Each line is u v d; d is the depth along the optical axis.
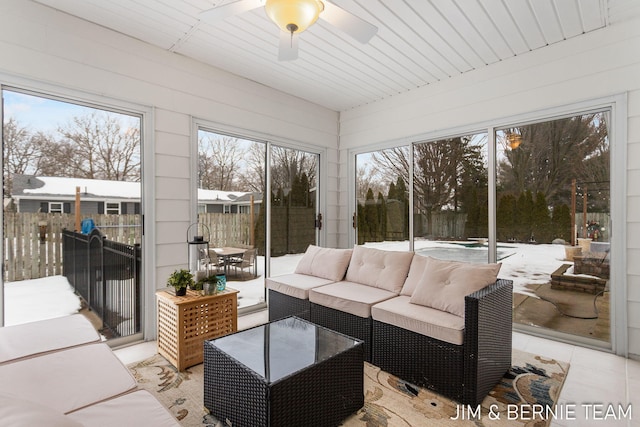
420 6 2.45
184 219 3.22
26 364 1.46
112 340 2.81
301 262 3.65
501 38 2.89
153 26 2.71
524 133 3.23
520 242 3.25
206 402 1.92
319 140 4.64
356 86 3.98
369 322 2.49
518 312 3.25
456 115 3.65
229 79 3.59
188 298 2.52
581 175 2.90
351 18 1.82
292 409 1.54
